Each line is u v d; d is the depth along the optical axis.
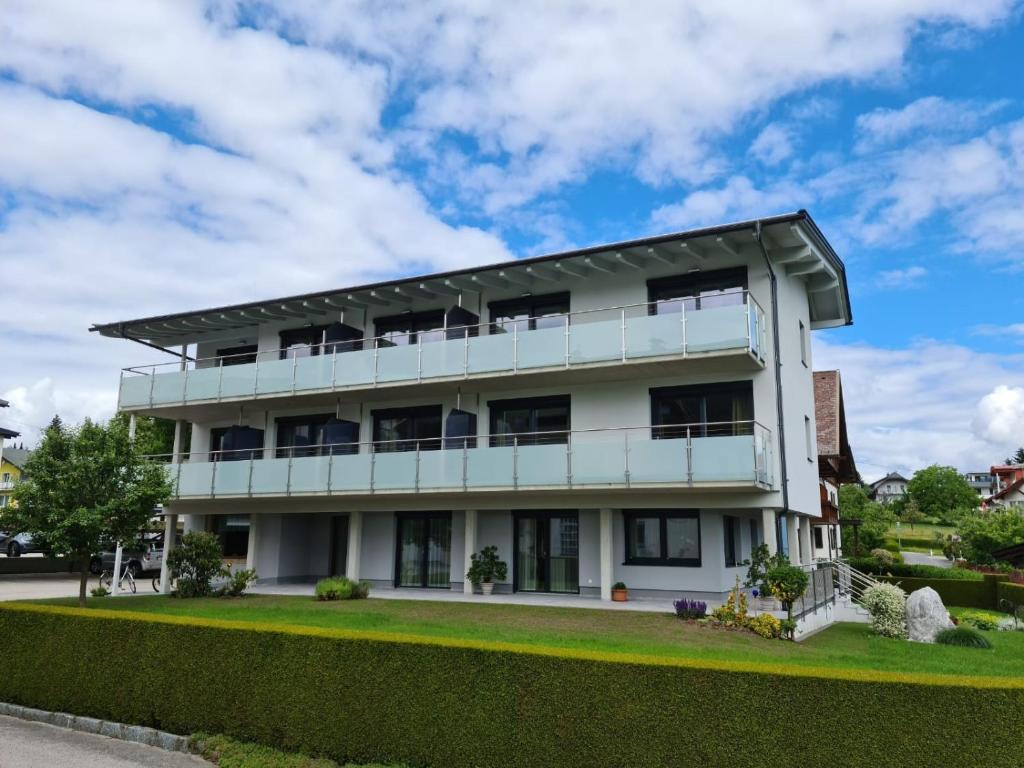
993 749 5.55
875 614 16.11
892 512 90.44
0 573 29.97
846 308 23.58
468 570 19.41
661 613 15.18
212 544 19.33
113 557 30.50
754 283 18.20
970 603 25.95
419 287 20.78
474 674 7.17
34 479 15.73
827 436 27.55
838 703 5.95
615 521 18.73
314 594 19.58
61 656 9.91
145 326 24.66
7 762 8.00
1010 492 93.31
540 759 6.74
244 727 8.27
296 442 23.86
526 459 18.12
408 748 7.30
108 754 8.37
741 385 17.91
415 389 20.66
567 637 11.75
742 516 19.38
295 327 24.31
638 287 19.33
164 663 9.02
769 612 14.81
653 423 18.67
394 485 19.61
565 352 18.12
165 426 42.66
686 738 6.30
